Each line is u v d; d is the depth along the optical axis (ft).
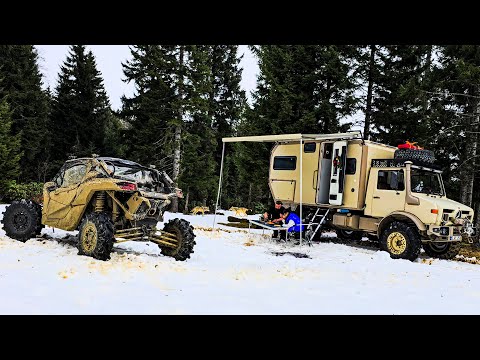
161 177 25.64
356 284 20.08
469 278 24.35
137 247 26.73
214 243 32.27
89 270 18.15
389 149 38.47
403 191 33.47
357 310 15.11
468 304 17.31
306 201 39.91
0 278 15.78
